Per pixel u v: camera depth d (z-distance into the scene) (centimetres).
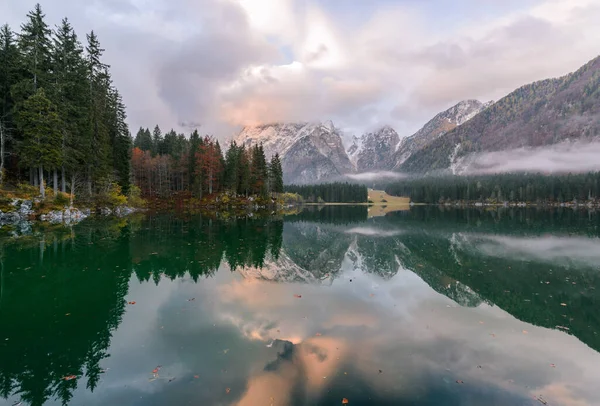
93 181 4478
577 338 938
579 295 1364
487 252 2431
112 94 5028
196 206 6681
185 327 974
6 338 896
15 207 3222
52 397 637
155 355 802
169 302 1199
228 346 850
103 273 1574
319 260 2106
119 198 4738
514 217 6438
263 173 8238
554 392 666
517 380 711
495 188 15112
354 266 1948
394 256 2291
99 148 4188
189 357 790
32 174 3725
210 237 2778
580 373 743
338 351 833
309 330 964
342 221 5516
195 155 7006
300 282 1527
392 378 707
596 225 4462
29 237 2442
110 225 3319
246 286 1430
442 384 688
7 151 3575
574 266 1939
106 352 817
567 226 4347
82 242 2323
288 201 13312
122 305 1160
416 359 796
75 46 3788
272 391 650
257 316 1073
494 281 1599
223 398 627
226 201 7038
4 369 741
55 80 3594
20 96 3328
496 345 883
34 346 852
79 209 3966
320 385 674
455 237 3322
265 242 2678
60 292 1296
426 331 972
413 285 1515
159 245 2320
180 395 638
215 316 1067
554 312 1158
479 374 733
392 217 6688
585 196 12962
